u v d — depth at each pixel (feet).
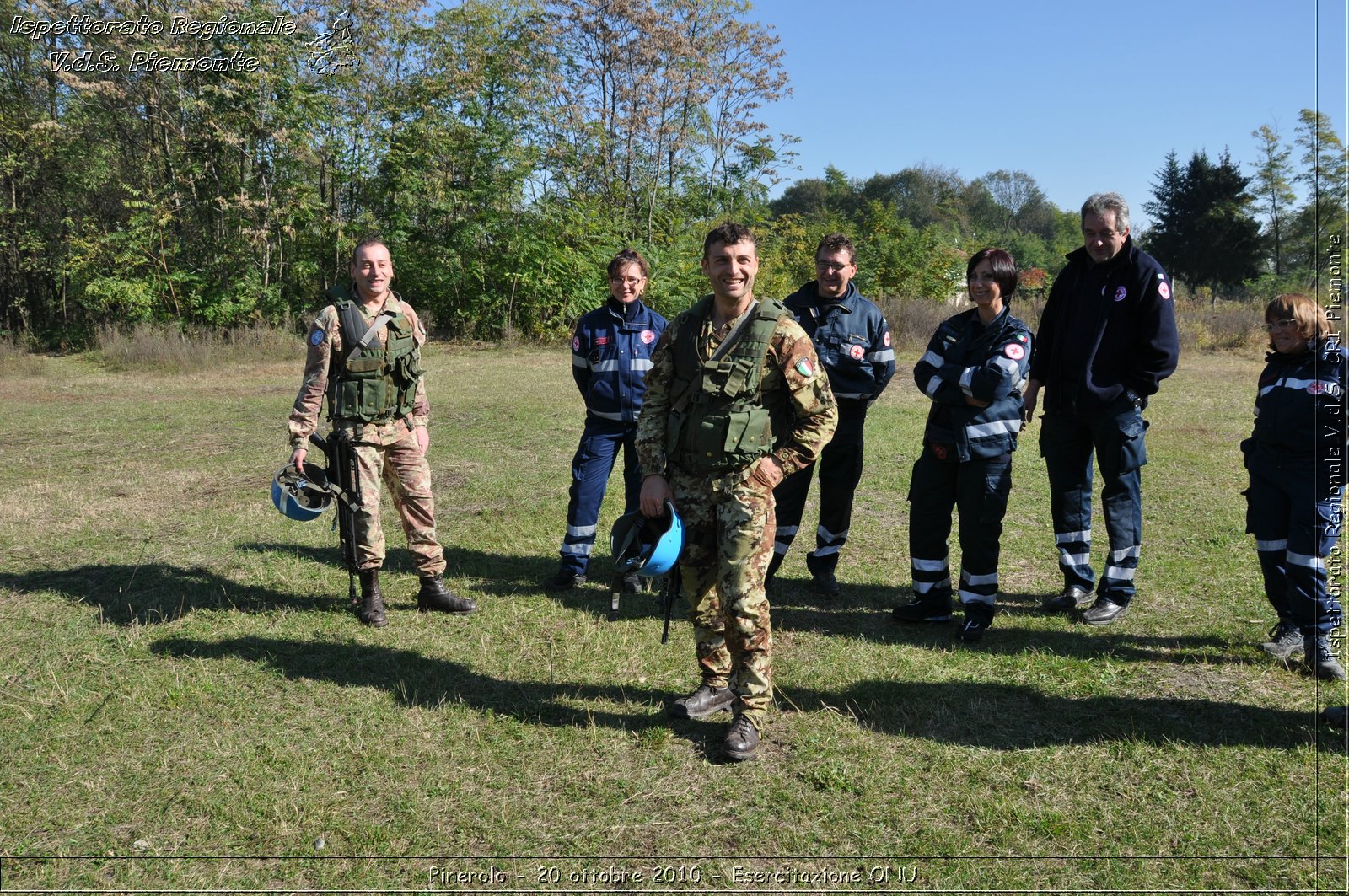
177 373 52.21
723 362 10.34
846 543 19.48
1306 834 8.94
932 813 9.50
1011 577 17.25
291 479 13.83
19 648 13.58
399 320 14.33
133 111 67.56
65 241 66.44
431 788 9.95
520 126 71.31
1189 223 146.72
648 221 81.71
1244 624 14.51
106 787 9.96
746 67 89.35
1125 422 14.35
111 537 19.33
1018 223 295.48
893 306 64.54
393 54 71.05
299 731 11.20
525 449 29.17
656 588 16.51
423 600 15.24
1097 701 11.93
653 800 9.77
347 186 71.31
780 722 11.50
